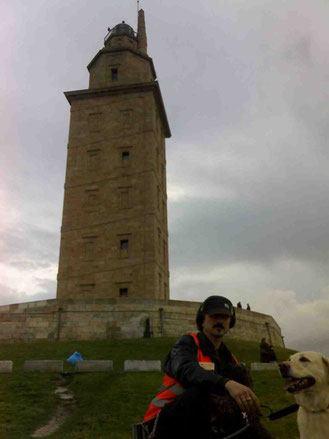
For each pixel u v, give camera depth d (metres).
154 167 43.72
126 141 45.22
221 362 3.39
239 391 2.78
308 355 4.92
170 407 3.12
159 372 16.14
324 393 4.80
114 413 11.04
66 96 48.19
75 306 29.98
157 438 3.12
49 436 9.23
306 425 4.91
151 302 30.98
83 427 9.98
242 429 3.00
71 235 41.72
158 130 49.19
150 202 41.81
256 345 28.64
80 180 44.12
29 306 30.05
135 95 47.31
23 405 11.52
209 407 3.05
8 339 28.77
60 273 40.31
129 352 22.42
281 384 13.99
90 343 25.52
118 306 30.50
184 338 3.43
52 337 29.05
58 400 12.38
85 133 46.41
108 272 39.62
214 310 3.47
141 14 57.12
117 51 50.97
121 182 43.25
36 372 15.81
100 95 47.97
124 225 41.22
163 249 44.44
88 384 14.23
